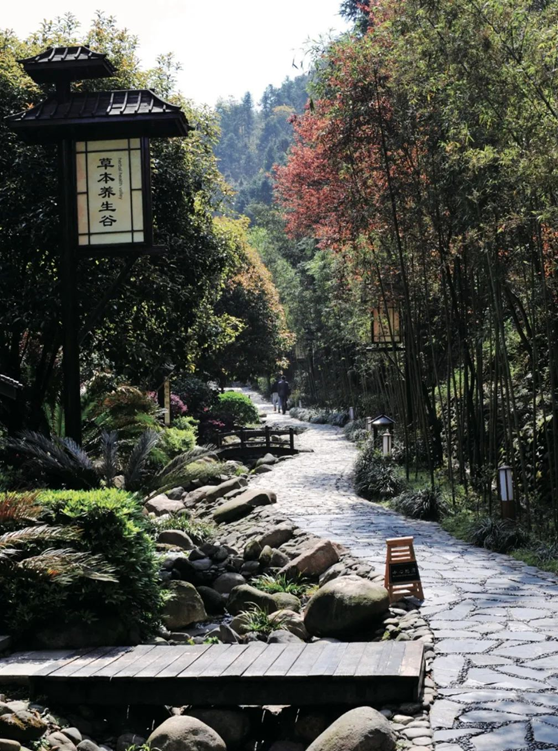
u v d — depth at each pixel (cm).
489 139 1140
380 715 482
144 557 697
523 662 582
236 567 1001
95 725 553
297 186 2333
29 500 661
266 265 4631
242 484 1725
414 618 702
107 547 673
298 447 2481
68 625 641
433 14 1048
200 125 1416
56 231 1163
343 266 2019
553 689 527
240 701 545
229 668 555
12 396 852
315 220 2319
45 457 884
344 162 1611
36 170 1187
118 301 1276
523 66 928
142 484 994
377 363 2509
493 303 1251
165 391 2102
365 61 1474
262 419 3847
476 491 1391
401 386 1930
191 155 1390
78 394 903
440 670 572
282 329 3484
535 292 1196
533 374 1107
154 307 1323
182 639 719
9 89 1251
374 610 698
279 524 1226
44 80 912
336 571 904
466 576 870
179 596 801
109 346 1328
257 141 13938
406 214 1496
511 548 1013
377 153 1544
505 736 459
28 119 871
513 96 980
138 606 690
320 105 1593
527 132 937
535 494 1245
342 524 1224
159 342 1366
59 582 622
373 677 522
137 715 572
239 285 3162
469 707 504
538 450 1284
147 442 998
